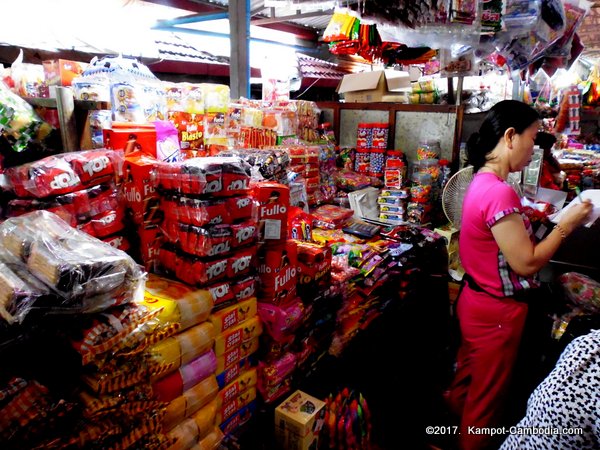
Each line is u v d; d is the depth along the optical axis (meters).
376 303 2.49
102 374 1.02
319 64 6.33
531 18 2.67
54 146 1.57
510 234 1.75
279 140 2.73
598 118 7.89
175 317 1.25
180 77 5.44
